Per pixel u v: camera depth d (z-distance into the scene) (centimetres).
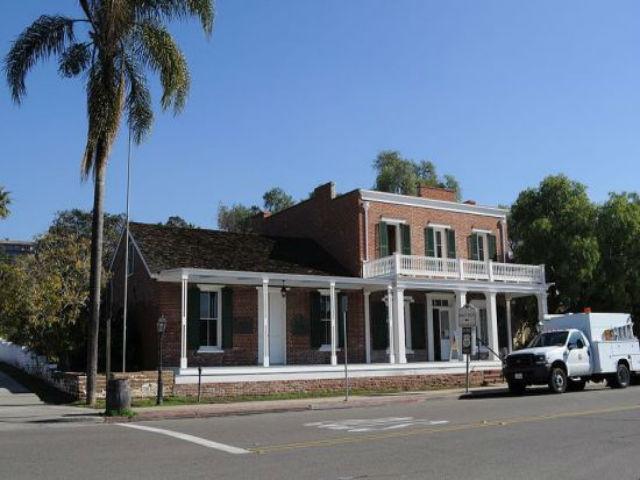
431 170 5766
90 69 2061
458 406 1962
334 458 1049
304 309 3005
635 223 3581
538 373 2388
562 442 1187
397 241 3238
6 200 2900
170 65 2114
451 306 3391
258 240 3216
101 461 1042
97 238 2095
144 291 2836
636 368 2727
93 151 2064
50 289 2886
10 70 2066
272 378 2445
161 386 2091
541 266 3378
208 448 1168
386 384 2705
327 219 3350
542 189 3712
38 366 3038
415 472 927
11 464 1024
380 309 3183
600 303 3678
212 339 2783
